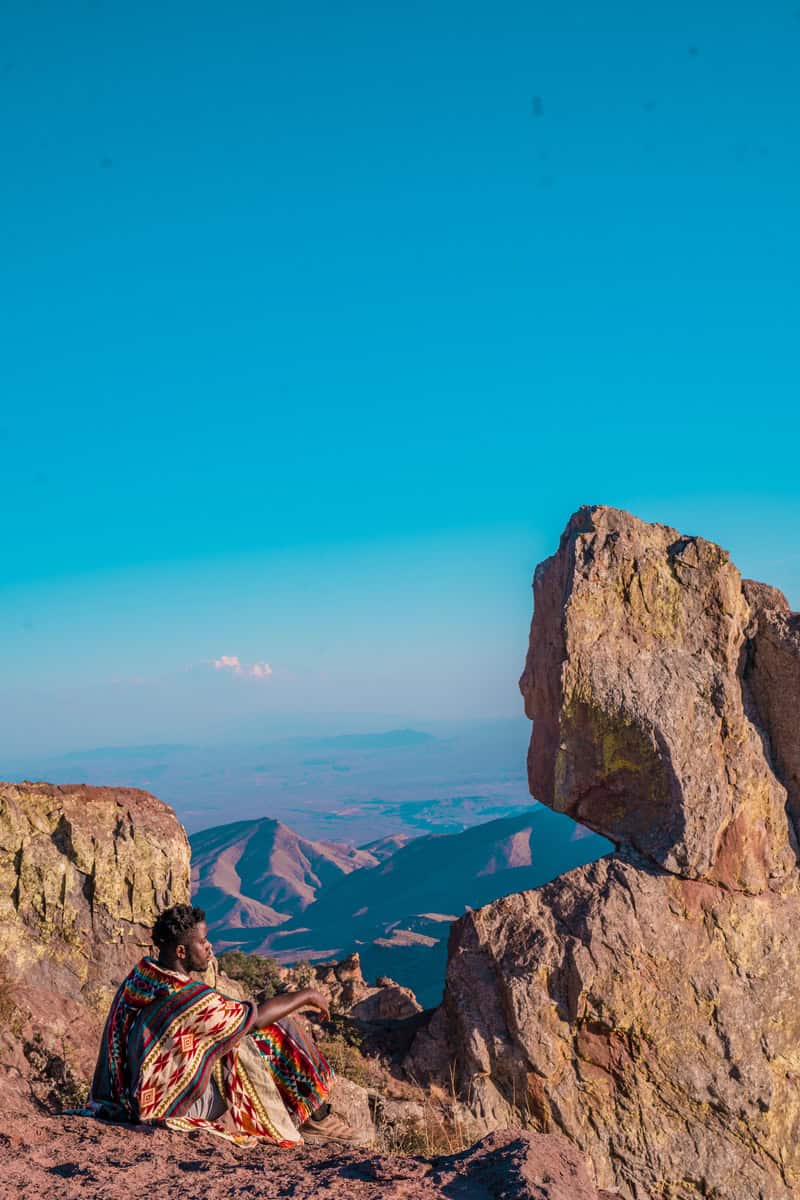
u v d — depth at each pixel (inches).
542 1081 805.2
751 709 978.7
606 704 925.2
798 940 911.0
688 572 979.3
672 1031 846.5
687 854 891.4
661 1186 799.7
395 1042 859.4
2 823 715.4
